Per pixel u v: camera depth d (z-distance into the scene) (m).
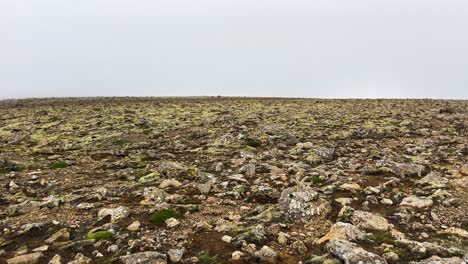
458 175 13.31
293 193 10.46
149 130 26.94
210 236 8.82
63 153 20.05
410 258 7.66
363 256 7.33
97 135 25.38
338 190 11.70
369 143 20.23
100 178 14.66
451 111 32.78
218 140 21.56
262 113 36.59
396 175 13.25
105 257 7.99
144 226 9.39
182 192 12.21
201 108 44.19
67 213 10.66
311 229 9.16
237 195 11.66
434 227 9.32
